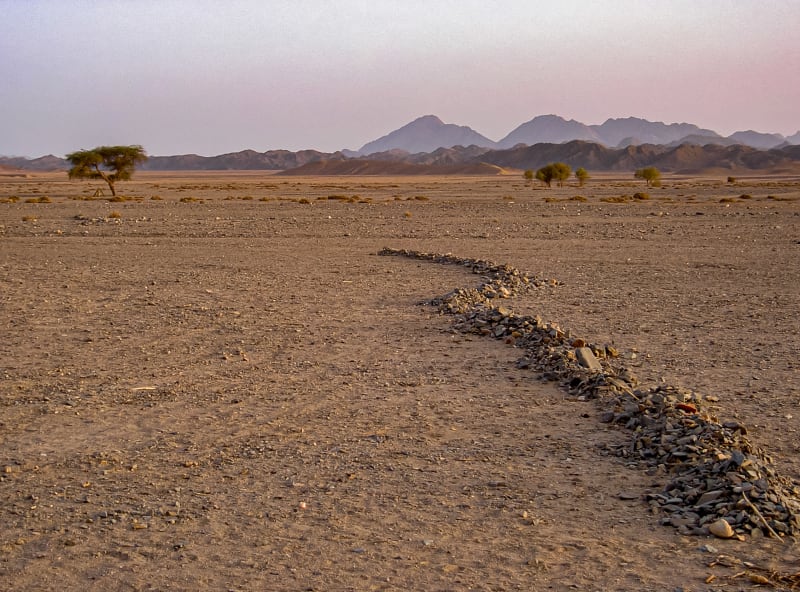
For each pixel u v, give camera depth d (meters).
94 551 6.74
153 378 12.37
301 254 29.39
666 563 6.45
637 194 72.06
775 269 24.50
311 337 15.27
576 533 7.01
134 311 18.02
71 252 30.25
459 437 9.56
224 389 11.73
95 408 10.82
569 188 108.69
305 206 60.47
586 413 10.34
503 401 11.00
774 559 6.48
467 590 6.06
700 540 6.84
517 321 15.29
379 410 10.66
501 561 6.52
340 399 11.19
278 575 6.31
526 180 172.00
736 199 68.31
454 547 6.77
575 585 6.11
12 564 6.53
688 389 11.30
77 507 7.62
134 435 9.73
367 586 6.13
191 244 33.03
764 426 9.86
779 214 48.12
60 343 14.82
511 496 7.81
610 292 20.48
